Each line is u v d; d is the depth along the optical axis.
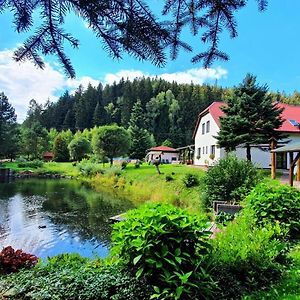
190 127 72.62
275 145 18.62
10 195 23.59
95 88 95.75
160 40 2.65
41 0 2.51
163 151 51.72
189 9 2.77
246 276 4.28
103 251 10.23
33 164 50.84
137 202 19.95
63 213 16.67
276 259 5.04
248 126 20.75
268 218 6.62
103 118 84.31
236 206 9.91
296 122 26.75
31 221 14.73
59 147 61.97
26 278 4.41
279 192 7.12
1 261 5.39
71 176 41.53
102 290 3.71
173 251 3.61
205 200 12.72
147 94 85.62
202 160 31.66
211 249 3.91
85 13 2.55
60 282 4.04
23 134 60.44
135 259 3.43
